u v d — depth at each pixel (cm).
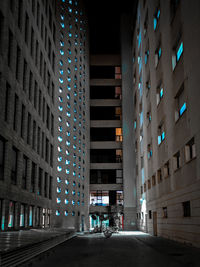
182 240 2227
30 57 3067
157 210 3278
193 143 2053
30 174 3003
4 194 2277
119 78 6894
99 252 1591
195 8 1867
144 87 4178
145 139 4134
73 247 1927
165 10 2730
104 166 6384
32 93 3131
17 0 2650
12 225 2539
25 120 2862
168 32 2625
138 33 4922
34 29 3256
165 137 2817
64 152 5362
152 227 3625
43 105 3703
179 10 2277
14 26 2555
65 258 1317
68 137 5594
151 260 1244
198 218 1847
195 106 1898
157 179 3241
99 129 6756
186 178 2119
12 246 1092
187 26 2055
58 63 5572
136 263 1147
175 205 2452
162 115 2942
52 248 1848
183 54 2164
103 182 6469
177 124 2361
